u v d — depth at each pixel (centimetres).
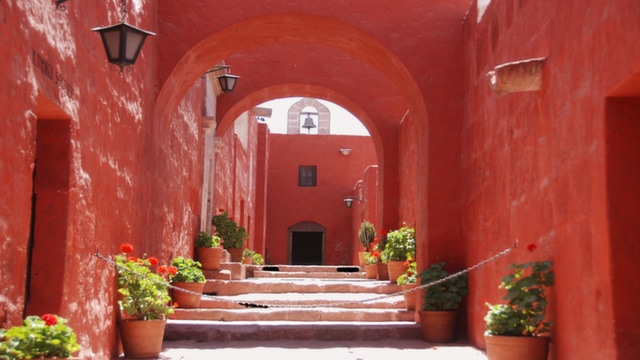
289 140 2791
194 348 800
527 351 562
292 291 1159
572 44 511
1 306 419
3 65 416
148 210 845
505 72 575
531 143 617
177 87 932
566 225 529
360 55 1001
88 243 606
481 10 823
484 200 793
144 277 704
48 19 491
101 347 654
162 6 891
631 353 441
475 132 845
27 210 457
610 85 441
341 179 2770
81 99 575
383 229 1348
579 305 503
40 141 546
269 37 969
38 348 413
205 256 1216
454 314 864
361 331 882
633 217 449
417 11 931
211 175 1412
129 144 748
